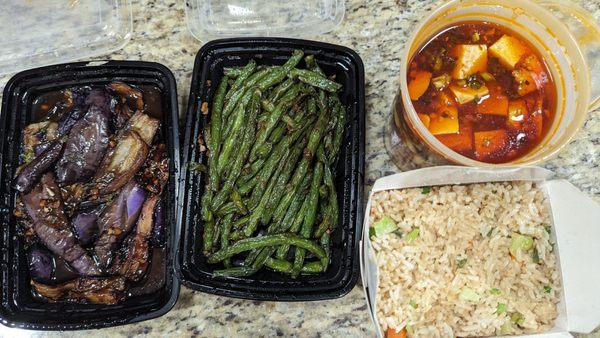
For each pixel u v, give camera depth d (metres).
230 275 0.36
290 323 0.38
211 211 0.36
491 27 0.34
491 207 0.36
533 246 0.36
